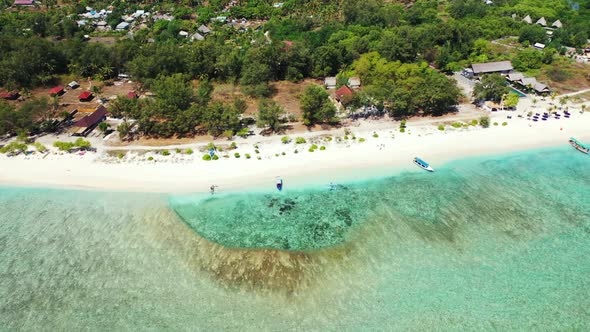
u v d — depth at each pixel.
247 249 63.59
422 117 99.81
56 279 59.34
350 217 70.19
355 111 101.94
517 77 116.19
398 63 117.00
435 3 194.12
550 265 60.03
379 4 188.88
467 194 75.31
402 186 77.56
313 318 52.72
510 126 95.69
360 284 57.41
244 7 190.25
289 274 59.06
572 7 185.50
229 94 116.62
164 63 120.88
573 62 130.38
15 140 93.19
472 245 63.97
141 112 92.25
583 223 68.06
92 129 97.19
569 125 96.12
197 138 92.44
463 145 89.31
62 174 81.38
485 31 153.88
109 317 53.66
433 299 55.00
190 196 75.19
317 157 85.31
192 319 52.97
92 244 65.44
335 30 157.25
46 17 171.00
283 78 127.88
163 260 62.09
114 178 79.88
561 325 51.34
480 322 51.81
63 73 132.12
